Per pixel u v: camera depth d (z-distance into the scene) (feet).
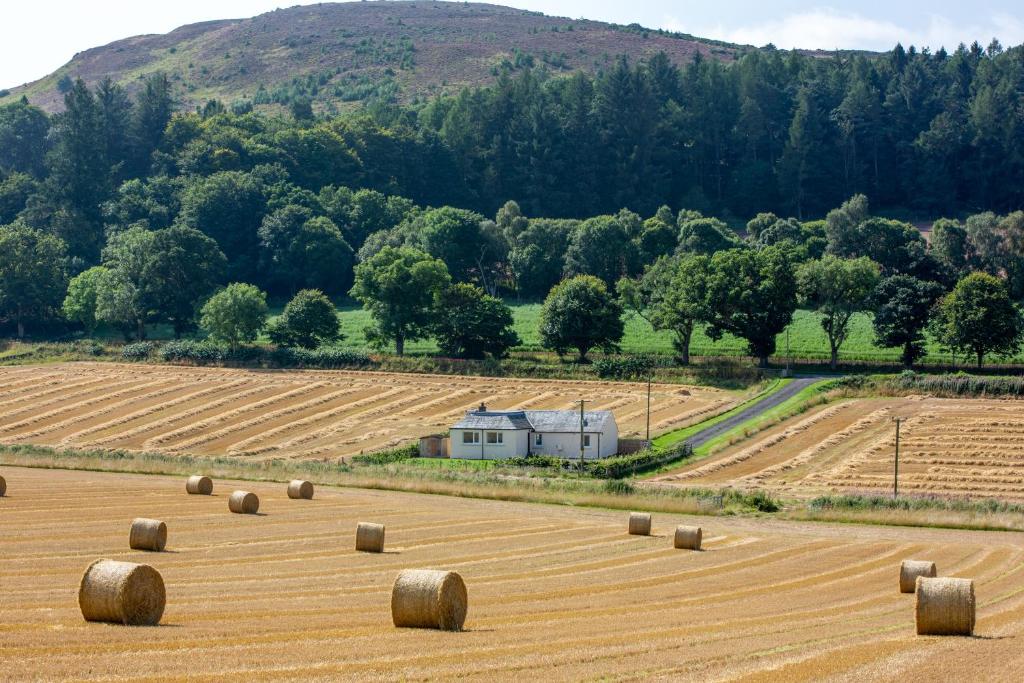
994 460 273.13
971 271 577.84
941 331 421.18
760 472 275.80
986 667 85.51
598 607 113.70
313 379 417.90
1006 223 588.91
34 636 89.25
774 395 372.58
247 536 156.25
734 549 165.58
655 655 88.89
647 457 286.87
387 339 479.82
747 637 97.35
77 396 398.01
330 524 171.73
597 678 81.15
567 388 399.24
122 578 94.68
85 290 542.16
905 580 127.65
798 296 447.83
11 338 551.59
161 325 559.79
